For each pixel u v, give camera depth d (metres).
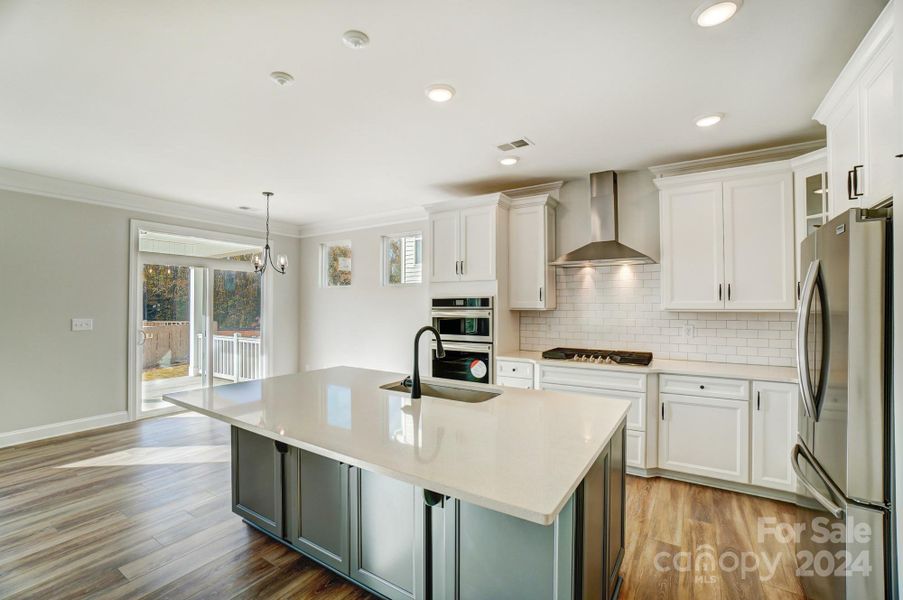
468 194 4.45
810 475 1.75
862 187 1.74
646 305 3.70
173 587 1.94
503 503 1.04
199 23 1.70
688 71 2.07
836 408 1.50
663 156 3.29
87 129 2.76
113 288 4.41
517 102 2.39
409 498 1.71
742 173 3.04
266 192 4.38
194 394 2.26
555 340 4.12
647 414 3.12
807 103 2.40
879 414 1.35
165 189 4.28
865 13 1.64
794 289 2.88
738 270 3.06
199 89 2.24
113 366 4.42
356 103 2.40
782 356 3.18
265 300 5.94
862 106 1.75
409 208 5.13
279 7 1.61
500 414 1.87
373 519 1.83
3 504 2.71
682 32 1.77
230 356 5.56
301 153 3.21
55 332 4.04
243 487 2.41
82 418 4.21
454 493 1.12
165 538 2.34
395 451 1.40
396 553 1.76
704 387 2.99
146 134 2.84
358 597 1.88
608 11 1.64
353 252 5.75
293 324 6.29
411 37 1.80
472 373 3.96
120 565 2.10
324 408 1.97
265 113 2.53
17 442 3.81
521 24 1.72
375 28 1.74
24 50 1.88
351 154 3.24
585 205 3.96
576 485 1.16
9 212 3.76
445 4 1.60
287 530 2.17
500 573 1.49
